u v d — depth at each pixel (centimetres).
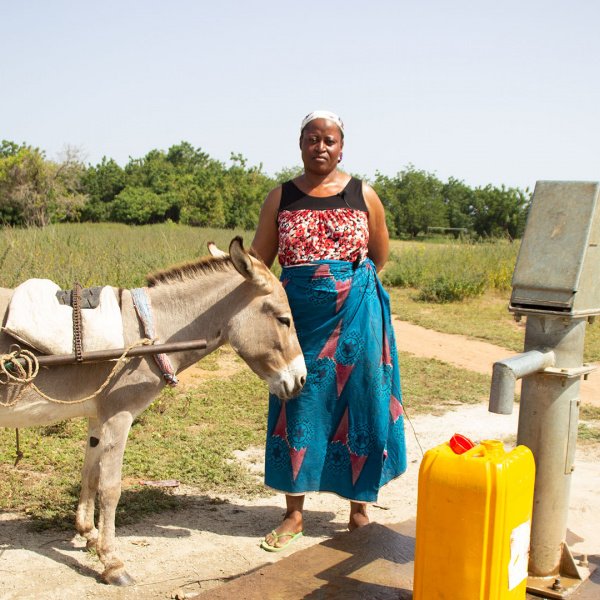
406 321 1273
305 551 331
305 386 388
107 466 351
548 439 288
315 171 393
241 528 423
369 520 438
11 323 320
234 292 373
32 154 3609
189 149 9619
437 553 245
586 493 493
